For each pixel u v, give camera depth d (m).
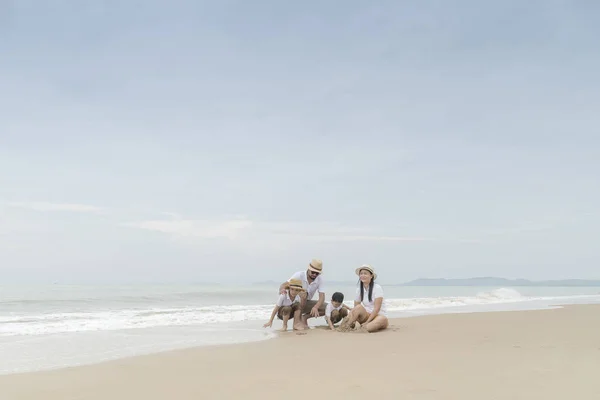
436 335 7.45
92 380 4.28
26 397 3.69
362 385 3.87
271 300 18.72
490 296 24.64
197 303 16.56
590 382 3.90
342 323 8.50
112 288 32.75
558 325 8.92
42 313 11.70
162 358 5.43
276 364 4.95
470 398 3.42
